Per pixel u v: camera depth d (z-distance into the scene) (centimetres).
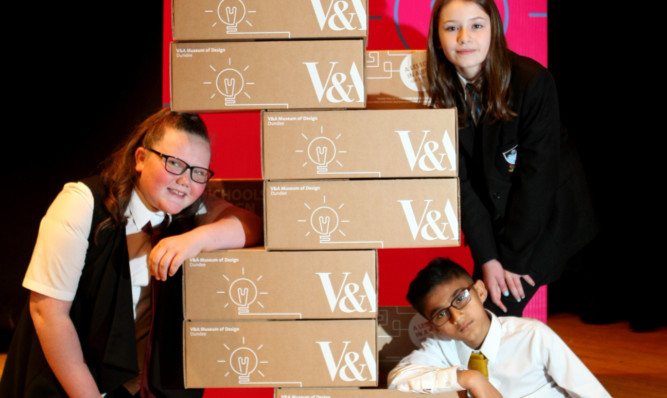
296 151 130
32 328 136
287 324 131
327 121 130
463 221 166
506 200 164
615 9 330
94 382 132
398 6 202
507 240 160
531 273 164
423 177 132
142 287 145
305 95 130
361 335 131
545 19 202
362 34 129
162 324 139
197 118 139
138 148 136
